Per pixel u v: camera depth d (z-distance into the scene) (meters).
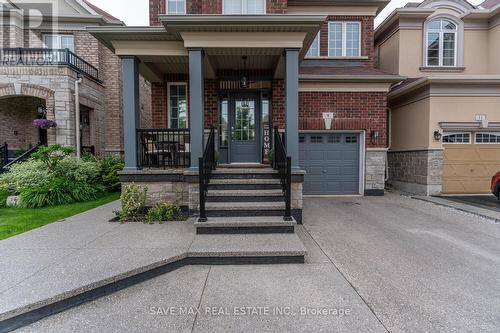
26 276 3.03
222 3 7.71
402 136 10.19
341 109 8.82
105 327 2.46
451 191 8.92
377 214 6.48
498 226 5.48
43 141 12.23
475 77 8.43
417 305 2.75
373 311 2.66
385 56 11.46
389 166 11.02
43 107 11.49
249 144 8.32
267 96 8.23
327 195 9.09
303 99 8.77
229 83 8.04
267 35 5.49
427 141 8.88
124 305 2.80
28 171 7.44
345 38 9.60
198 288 3.12
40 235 4.46
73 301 2.80
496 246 4.36
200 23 5.20
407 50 10.53
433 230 5.21
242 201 5.36
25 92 9.24
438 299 2.86
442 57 10.76
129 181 5.79
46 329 2.45
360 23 9.54
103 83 11.73
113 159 10.16
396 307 2.72
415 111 9.47
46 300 2.63
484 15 10.47
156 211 5.36
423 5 10.75
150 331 2.40
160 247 3.89
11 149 11.77
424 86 8.92
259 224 4.55
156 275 3.41
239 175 5.99
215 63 7.32
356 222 5.76
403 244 4.44
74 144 9.65
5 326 2.47
